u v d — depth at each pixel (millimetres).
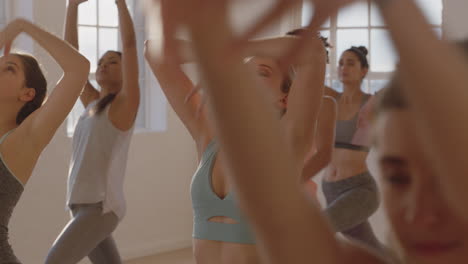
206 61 198
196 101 2047
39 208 5016
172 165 5930
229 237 1815
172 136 5918
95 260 3891
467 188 177
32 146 2396
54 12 5039
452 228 267
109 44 5492
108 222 3637
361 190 3580
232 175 227
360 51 3838
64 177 5141
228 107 216
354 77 3746
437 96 174
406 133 261
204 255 1894
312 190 2797
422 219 270
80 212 3621
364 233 3668
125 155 3740
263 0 181
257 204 235
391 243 299
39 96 2635
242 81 215
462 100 172
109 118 3654
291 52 218
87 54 5355
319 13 184
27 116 2604
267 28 183
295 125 1450
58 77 5008
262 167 227
